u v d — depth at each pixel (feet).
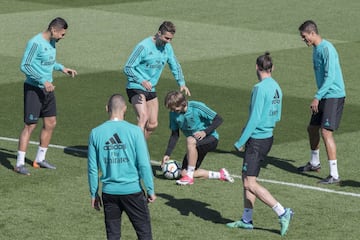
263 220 53.67
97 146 44.42
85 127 75.92
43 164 63.67
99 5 141.49
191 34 120.57
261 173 63.41
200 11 137.18
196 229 51.72
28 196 57.11
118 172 44.34
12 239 49.60
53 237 49.98
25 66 62.13
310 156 68.23
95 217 53.36
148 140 72.02
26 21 127.75
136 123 77.87
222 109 82.84
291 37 119.96
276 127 76.74
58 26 62.80
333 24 128.88
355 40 118.93
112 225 45.29
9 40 114.62
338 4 143.43
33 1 144.05
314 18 132.87
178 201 56.80
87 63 102.17
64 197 57.00
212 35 120.16
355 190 59.77
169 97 59.31
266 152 51.26
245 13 135.95
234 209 55.57
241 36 119.96
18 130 74.49
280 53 109.70
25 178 61.11
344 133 74.79
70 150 68.69
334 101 61.82
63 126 75.97
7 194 57.41
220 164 65.57
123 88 90.94
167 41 65.00
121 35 119.14
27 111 62.23
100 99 86.07
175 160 66.69
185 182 60.08
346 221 53.42
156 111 67.21
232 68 100.89
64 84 91.86
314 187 60.34
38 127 75.56
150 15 133.69
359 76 98.17
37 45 62.54
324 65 61.31
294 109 83.35
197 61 104.22
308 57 107.55
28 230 51.01
